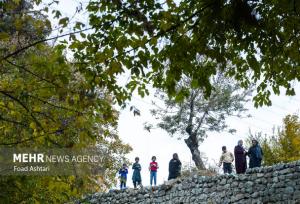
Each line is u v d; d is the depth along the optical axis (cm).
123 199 2214
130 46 819
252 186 1853
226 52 841
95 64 807
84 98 707
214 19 781
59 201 834
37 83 679
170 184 2100
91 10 802
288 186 1764
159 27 813
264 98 990
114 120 739
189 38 823
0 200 764
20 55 680
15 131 722
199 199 1981
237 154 2042
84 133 712
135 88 858
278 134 3006
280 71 941
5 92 671
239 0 765
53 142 701
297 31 856
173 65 839
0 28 653
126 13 789
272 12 823
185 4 824
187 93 882
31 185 782
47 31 665
